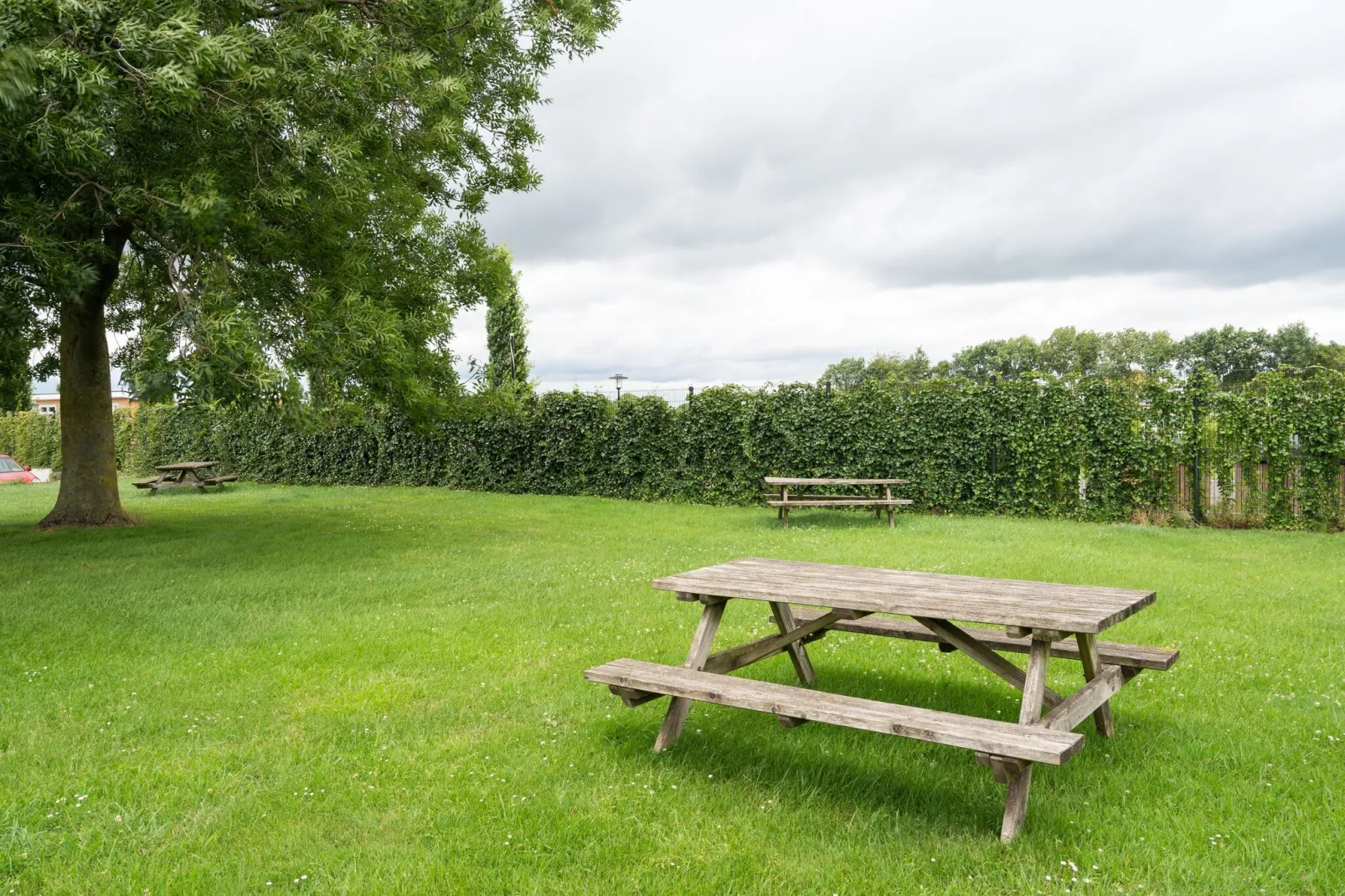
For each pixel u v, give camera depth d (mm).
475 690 4773
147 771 3656
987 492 15125
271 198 9539
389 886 2686
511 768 3648
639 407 18766
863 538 11789
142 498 19969
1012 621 3139
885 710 3168
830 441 16453
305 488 23094
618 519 14680
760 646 4512
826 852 2891
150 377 8945
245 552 10430
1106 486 14227
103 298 13023
